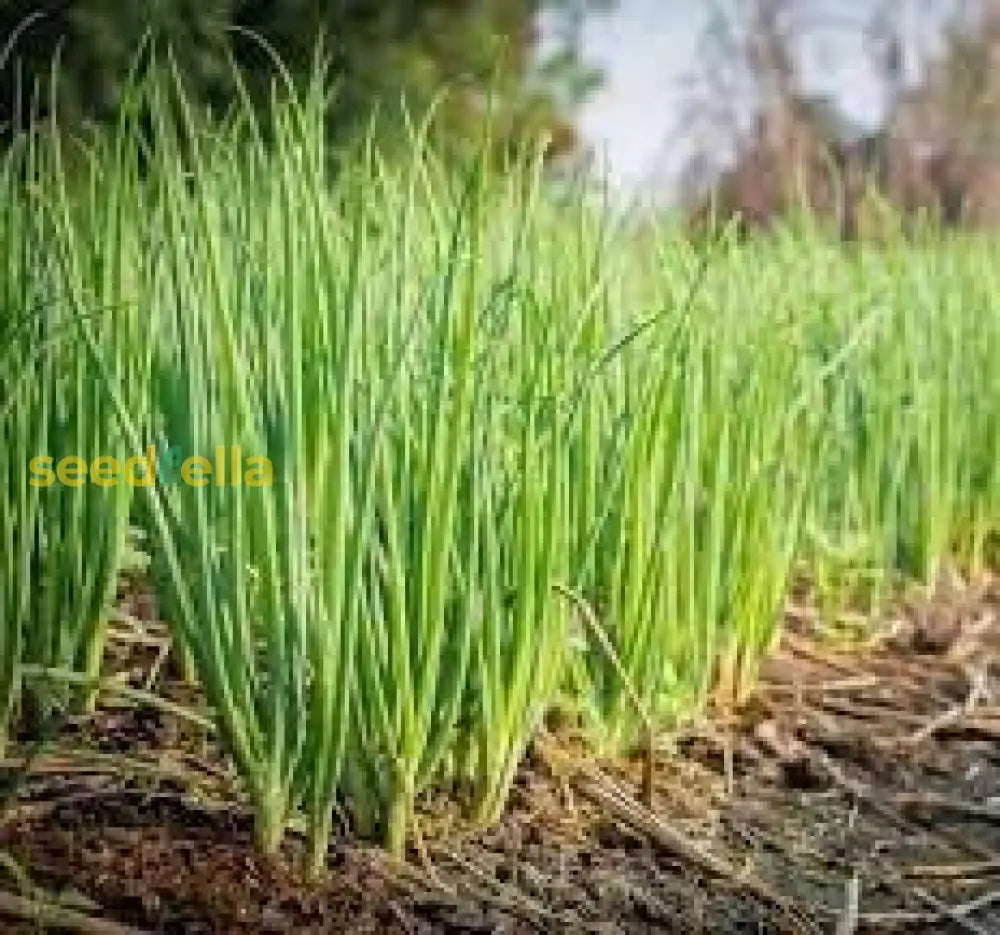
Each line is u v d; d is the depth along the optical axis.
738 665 1.92
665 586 1.64
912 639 2.33
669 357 1.53
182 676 1.60
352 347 1.14
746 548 1.85
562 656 1.49
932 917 1.44
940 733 1.96
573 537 1.50
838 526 2.40
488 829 1.40
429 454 1.22
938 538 2.53
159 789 1.33
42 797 1.28
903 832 1.64
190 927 1.13
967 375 2.69
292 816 1.29
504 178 1.56
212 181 1.25
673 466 1.58
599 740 1.60
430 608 1.25
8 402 1.22
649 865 1.42
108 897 1.14
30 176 1.35
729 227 1.81
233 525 1.15
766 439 1.83
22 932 1.07
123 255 1.31
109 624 1.71
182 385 1.17
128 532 1.61
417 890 1.26
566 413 1.41
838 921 1.38
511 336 1.48
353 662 1.18
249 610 1.26
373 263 1.25
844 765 1.80
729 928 1.33
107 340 1.27
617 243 1.71
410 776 1.27
